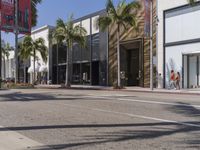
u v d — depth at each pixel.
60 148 9.20
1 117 15.09
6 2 41.97
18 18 42.94
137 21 47.22
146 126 12.47
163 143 9.65
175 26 41.91
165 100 22.92
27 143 9.83
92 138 10.41
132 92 35.97
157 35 44.34
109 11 45.12
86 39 59.66
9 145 9.61
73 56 64.94
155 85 44.84
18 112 16.81
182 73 41.00
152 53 40.38
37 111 17.16
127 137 10.52
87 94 30.39
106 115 15.45
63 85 56.75
